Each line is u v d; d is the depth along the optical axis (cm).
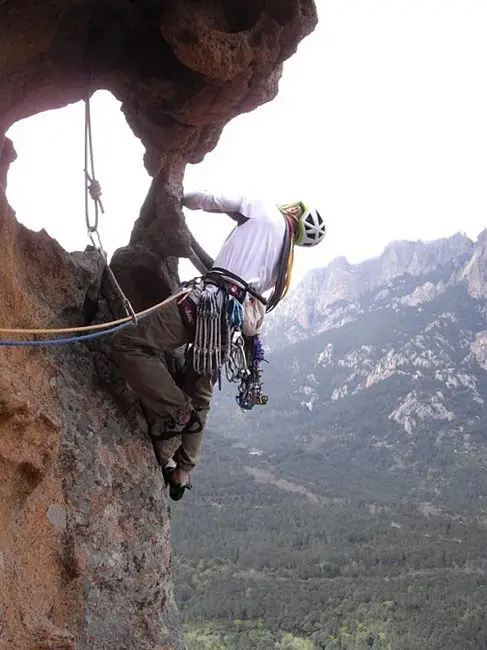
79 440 443
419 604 8975
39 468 366
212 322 410
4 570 349
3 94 453
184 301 429
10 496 358
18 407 348
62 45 449
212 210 477
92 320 512
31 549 385
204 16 400
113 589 442
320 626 8269
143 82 473
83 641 413
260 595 9194
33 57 445
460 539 13238
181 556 11281
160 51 460
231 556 11331
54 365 433
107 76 487
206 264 579
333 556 11556
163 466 530
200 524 13338
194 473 17750
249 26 412
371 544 12694
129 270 554
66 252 474
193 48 403
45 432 370
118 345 448
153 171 539
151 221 578
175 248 557
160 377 449
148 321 435
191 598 9112
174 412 459
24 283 421
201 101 462
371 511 15888
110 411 477
